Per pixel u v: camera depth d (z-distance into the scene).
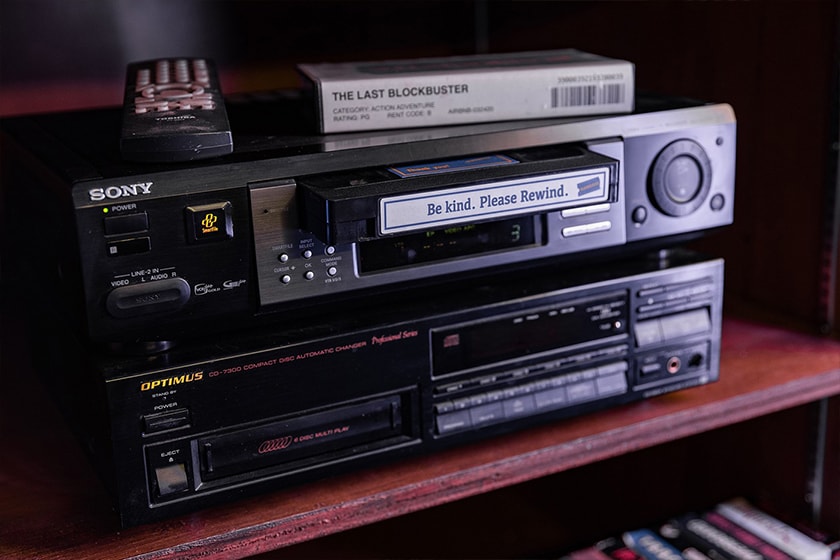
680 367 0.95
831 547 1.12
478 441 0.89
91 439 0.80
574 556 1.18
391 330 0.80
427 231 0.75
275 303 0.75
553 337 0.88
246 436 0.77
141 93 0.84
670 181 0.89
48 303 0.90
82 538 0.76
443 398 0.84
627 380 0.92
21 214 0.96
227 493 0.77
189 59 1.03
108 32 1.17
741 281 1.22
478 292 0.87
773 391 0.98
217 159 0.74
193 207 0.71
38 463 0.89
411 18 1.34
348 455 0.81
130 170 0.71
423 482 0.83
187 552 0.75
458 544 1.42
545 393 0.88
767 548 1.14
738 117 1.16
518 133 0.84
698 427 0.95
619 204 0.87
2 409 1.02
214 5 1.22
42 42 1.15
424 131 0.84
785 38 1.07
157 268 0.71
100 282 0.69
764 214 1.16
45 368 1.02
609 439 0.90
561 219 0.84
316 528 0.79
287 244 0.75
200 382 0.74
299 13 1.27
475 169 0.78
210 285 0.73
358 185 0.73
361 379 0.80
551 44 1.32
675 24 1.18
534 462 0.87
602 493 1.45
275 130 0.86
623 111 0.89
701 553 1.15
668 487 1.37
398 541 1.42
